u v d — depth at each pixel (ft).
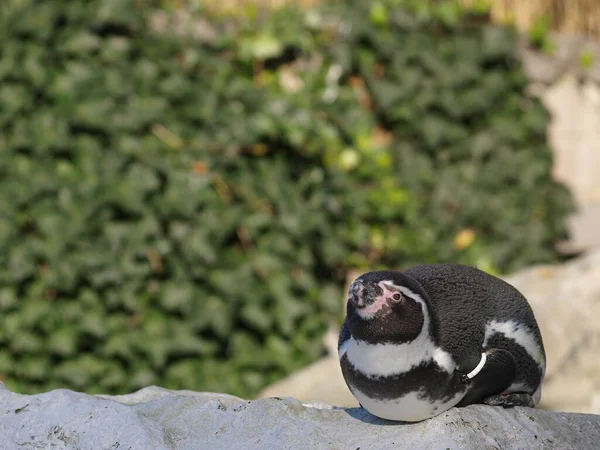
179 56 41.16
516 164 49.29
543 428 19.25
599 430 19.69
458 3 48.11
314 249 42.01
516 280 40.04
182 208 38.50
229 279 38.96
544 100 51.13
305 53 45.06
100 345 37.65
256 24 44.04
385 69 46.88
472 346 18.60
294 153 42.16
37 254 37.06
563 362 36.29
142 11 40.57
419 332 17.70
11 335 36.83
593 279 38.17
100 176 37.88
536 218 49.90
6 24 38.11
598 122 52.21
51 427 19.56
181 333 38.32
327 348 40.47
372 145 45.96
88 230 37.42
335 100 45.14
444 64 47.83
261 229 40.14
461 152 48.11
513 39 49.08
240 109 41.29
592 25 52.08
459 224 47.70
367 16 46.19
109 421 19.33
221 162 39.88
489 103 48.60
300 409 19.93
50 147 37.68
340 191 43.06
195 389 38.47
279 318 39.70
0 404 20.36
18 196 37.14
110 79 38.99
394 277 17.69
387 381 17.98
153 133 39.29
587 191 52.31
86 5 39.29
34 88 37.99
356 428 19.25
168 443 19.08
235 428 19.44
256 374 39.40
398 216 45.39
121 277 37.52
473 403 19.48
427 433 18.35
